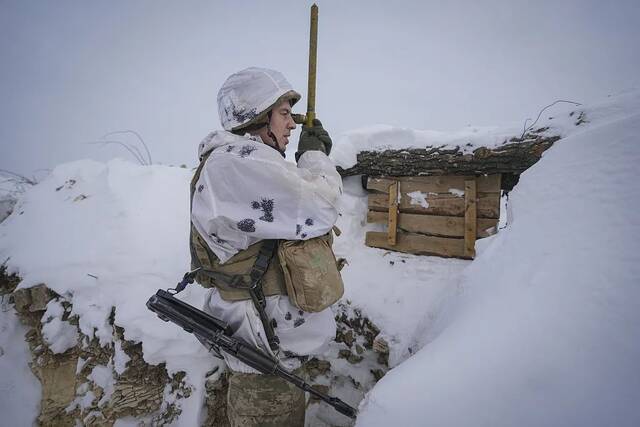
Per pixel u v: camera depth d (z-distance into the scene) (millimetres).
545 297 915
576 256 960
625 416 601
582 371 702
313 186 1198
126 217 2551
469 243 2225
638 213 907
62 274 2379
